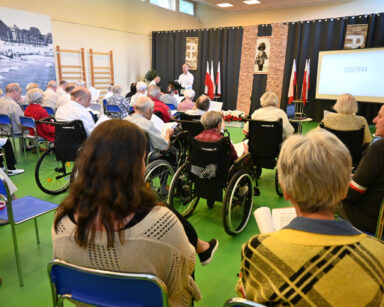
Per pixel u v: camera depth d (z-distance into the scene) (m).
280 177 0.74
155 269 0.83
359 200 1.56
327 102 8.04
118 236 0.77
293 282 0.62
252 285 0.69
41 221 2.62
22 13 6.61
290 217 1.42
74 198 0.80
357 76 6.91
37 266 2.01
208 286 1.84
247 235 2.43
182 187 2.64
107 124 0.82
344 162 0.68
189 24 11.28
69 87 5.60
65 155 2.97
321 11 9.43
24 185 3.47
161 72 10.03
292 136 0.76
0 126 4.31
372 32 7.30
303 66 8.21
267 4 9.59
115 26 8.74
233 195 2.31
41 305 1.67
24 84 6.89
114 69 8.98
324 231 0.64
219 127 2.45
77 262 0.84
